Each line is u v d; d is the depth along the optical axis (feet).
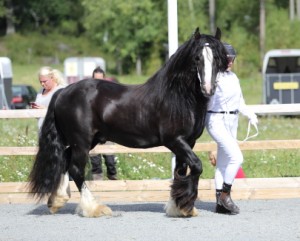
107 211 35.68
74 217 35.78
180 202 34.32
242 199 40.45
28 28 304.91
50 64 263.29
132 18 225.76
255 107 40.24
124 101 35.29
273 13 217.77
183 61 33.50
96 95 35.76
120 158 49.06
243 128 75.51
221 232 31.45
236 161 35.04
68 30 302.45
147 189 40.86
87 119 35.70
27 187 38.70
